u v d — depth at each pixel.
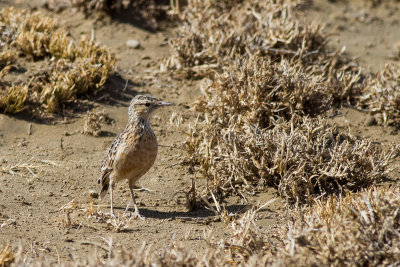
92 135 13.10
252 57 13.18
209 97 13.54
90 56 14.91
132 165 10.13
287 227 8.95
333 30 19.02
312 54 15.60
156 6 18.22
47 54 15.17
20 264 7.59
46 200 10.61
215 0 17.50
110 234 9.42
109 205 10.70
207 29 15.71
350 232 7.90
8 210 9.95
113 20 17.75
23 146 12.48
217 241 8.97
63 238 9.08
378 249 7.69
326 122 12.35
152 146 10.22
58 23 17.25
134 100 10.15
